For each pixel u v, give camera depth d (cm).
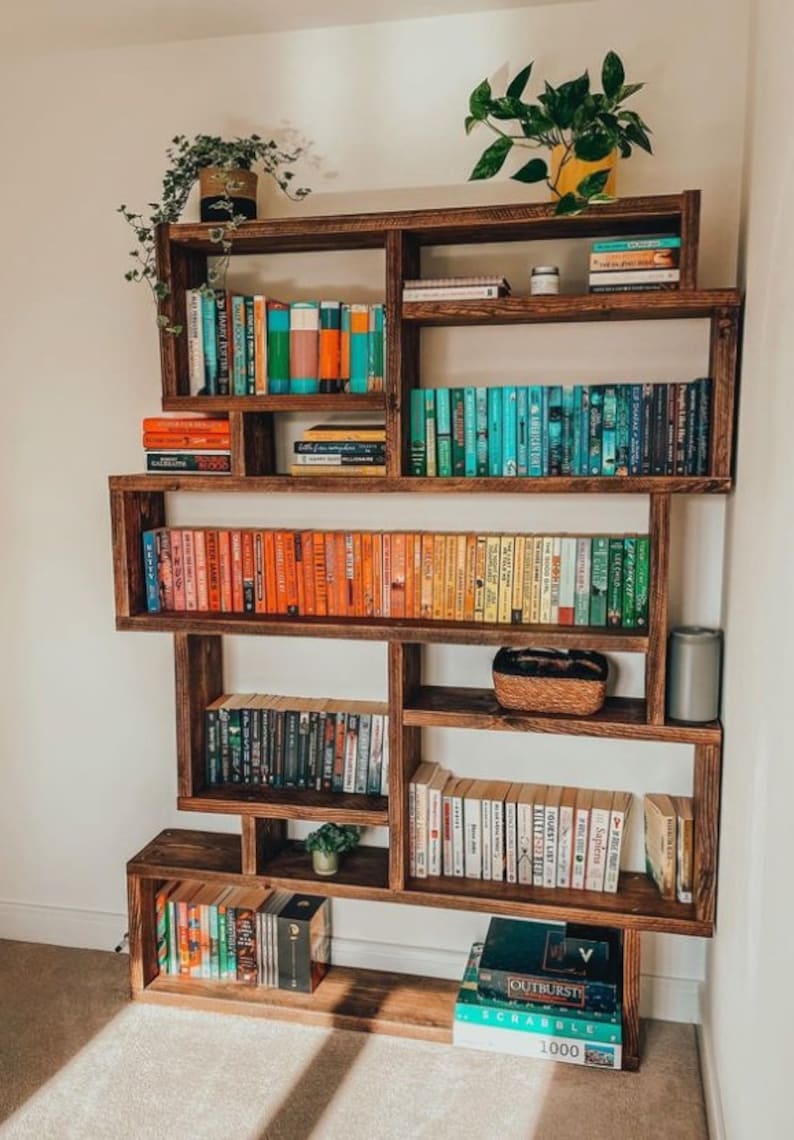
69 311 259
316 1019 244
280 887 243
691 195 200
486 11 228
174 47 245
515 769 251
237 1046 236
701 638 215
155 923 259
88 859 281
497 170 205
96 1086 221
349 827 253
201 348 234
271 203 246
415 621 231
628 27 222
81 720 275
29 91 253
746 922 173
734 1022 183
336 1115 212
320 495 252
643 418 212
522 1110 214
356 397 222
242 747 251
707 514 230
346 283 245
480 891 234
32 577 272
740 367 205
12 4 222
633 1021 227
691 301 202
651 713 216
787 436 145
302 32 238
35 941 285
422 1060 231
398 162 238
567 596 224
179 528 254
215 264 250
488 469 222
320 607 237
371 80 237
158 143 248
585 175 204
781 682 145
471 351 239
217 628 233
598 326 232
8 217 259
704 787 216
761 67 192
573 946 234
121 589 239
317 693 260
